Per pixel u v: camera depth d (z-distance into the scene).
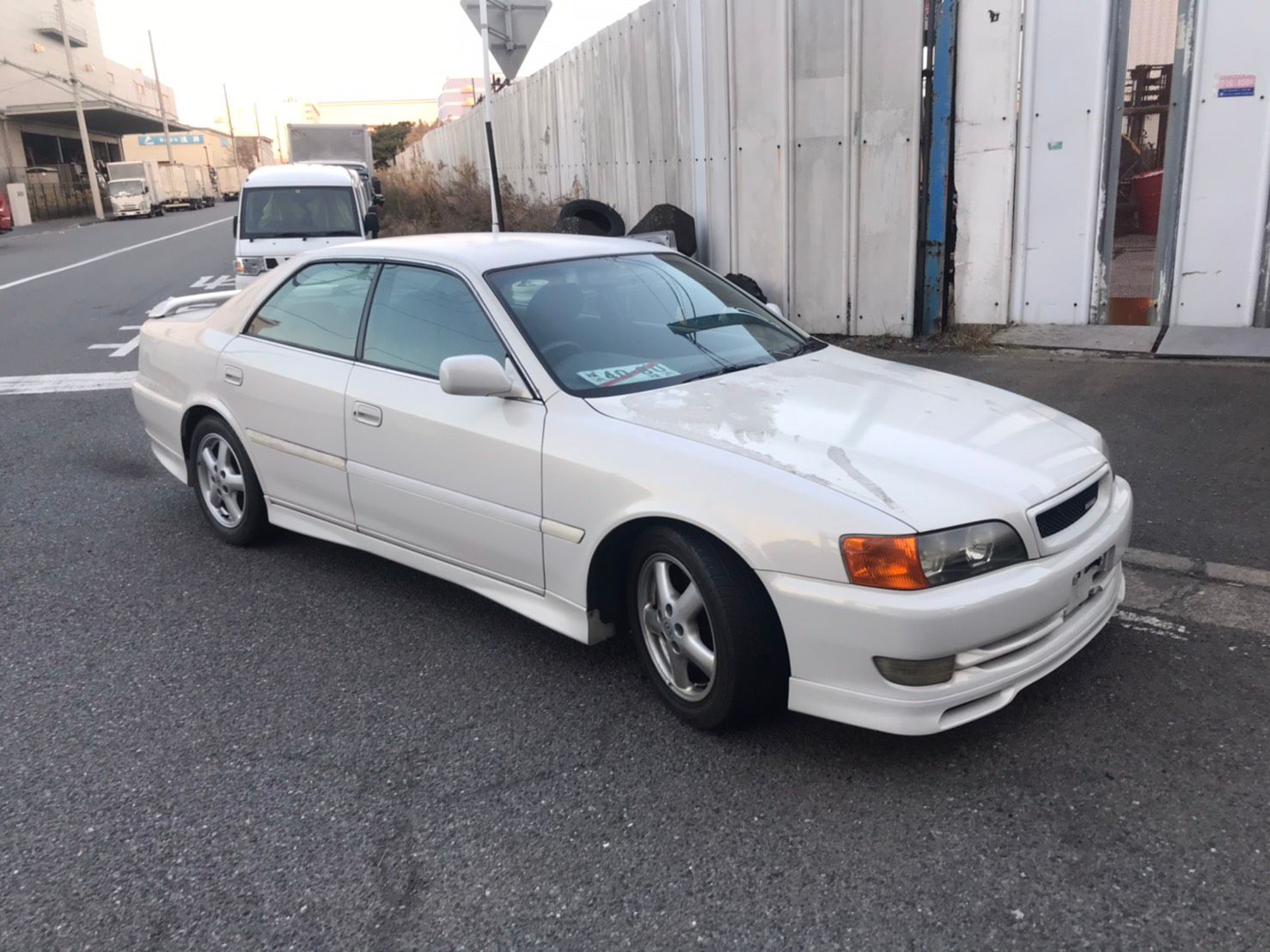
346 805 3.02
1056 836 2.74
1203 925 2.40
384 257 4.32
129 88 75.50
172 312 5.80
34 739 3.43
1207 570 4.30
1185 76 7.93
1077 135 8.34
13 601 4.56
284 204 13.20
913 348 8.67
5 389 8.95
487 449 3.66
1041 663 3.01
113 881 2.73
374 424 4.08
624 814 2.93
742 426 3.30
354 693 3.68
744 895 2.58
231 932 2.54
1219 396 6.68
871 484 2.94
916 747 3.18
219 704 3.63
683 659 3.30
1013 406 3.67
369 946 2.47
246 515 4.95
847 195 8.94
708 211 10.68
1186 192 8.14
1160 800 2.86
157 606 4.48
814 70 8.82
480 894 2.63
